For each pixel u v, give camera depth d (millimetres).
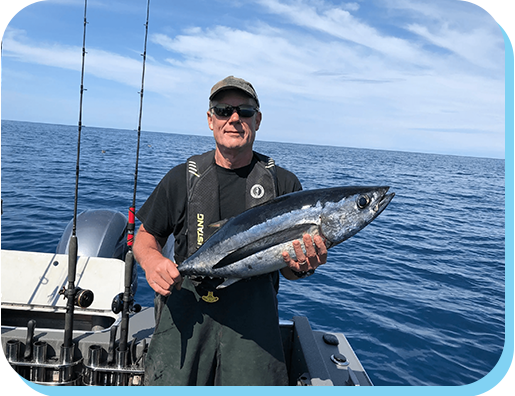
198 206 1867
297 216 1729
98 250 4336
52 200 12234
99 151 38656
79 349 2266
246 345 1835
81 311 2727
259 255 1735
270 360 1840
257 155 1993
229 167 1898
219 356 1880
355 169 42250
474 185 37625
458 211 19109
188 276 1875
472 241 12203
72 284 2152
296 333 2463
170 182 1919
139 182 18234
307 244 1626
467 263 9391
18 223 9000
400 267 8508
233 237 1757
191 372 1836
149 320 2648
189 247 1899
